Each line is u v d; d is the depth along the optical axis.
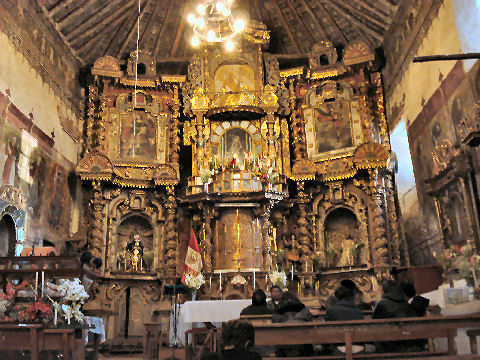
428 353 6.70
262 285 18.06
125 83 20.66
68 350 7.30
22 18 15.59
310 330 6.44
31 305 9.89
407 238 17.52
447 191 14.16
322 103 20.75
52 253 13.32
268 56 21.56
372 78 20.52
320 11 21.00
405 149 17.72
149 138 20.47
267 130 20.47
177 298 14.20
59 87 18.45
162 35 21.77
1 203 13.45
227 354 5.06
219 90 21.00
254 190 18.75
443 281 11.80
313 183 19.92
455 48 13.75
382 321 6.50
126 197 19.69
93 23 19.58
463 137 13.09
